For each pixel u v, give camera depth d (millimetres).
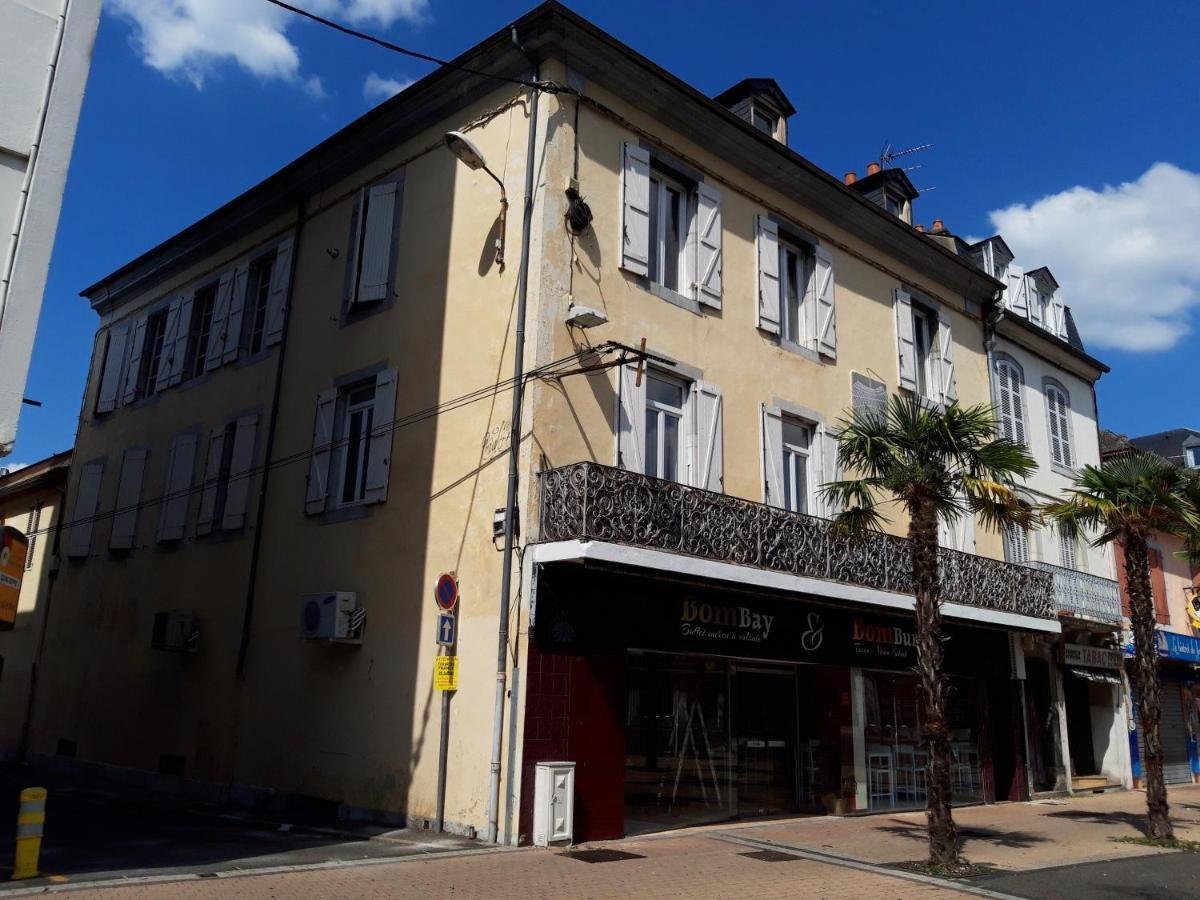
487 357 11250
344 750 11727
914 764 14609
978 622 14953
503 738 9906
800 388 14055
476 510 10859
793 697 13625
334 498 13008
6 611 8328
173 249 17891
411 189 13141
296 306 14656
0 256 7109
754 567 11273
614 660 10617
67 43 7684
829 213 15305
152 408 17500
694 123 12977
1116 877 9375
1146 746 12336
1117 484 12844
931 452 10273
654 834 10906
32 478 20344
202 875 7715
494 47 11797
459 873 8195
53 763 17078
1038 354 20562
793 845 10602
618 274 11742
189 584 15164
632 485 10219
